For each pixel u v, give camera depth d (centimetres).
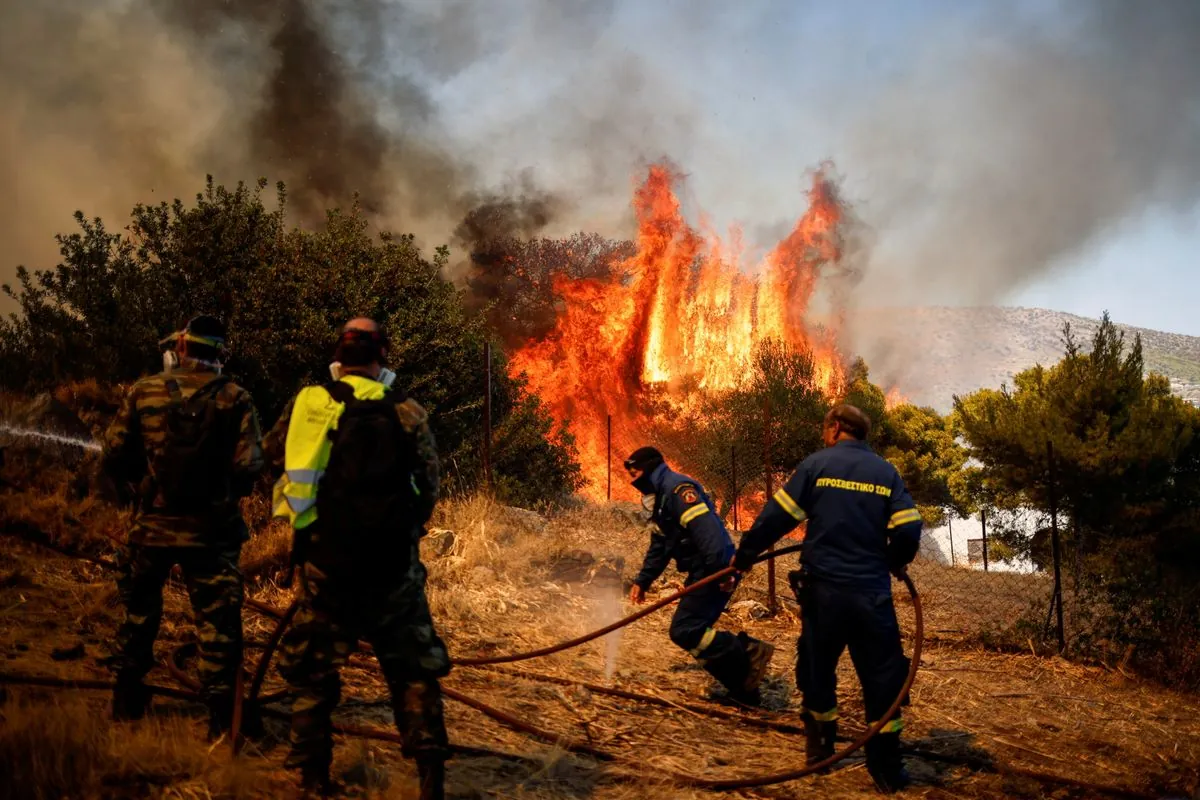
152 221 947
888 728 442
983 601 1052
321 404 323
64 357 902
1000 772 488
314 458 318
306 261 958
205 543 370
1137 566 848
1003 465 1580
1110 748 547
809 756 456
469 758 409
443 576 729
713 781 421
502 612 686
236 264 941
